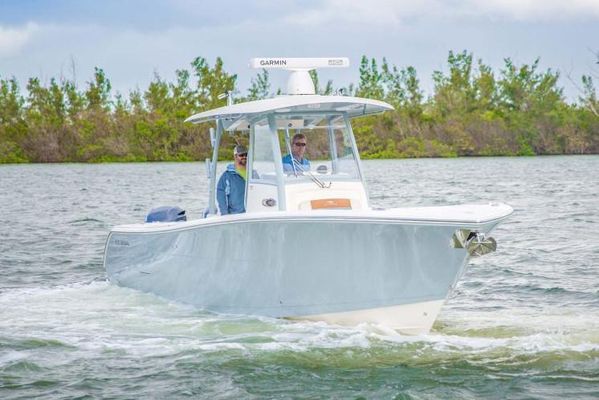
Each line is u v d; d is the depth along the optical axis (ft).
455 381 30.07
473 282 48.44
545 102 345.10
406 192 124.67
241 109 37.42
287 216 34.40
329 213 33.88
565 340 34.50
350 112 38.45
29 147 316.81
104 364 32.37
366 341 34.01
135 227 43.39
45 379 30.81
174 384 30.30
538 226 73.46
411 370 31.14
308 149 37.50
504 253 58.23
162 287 41.96
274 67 38.86
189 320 38.04
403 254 33.63
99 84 347.15
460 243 32.60
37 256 60.39
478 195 116.47
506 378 30.22
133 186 151.12
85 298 43.57
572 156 319.68
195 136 302.45
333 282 35.17
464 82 354.74
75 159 314.96
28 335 35.96
